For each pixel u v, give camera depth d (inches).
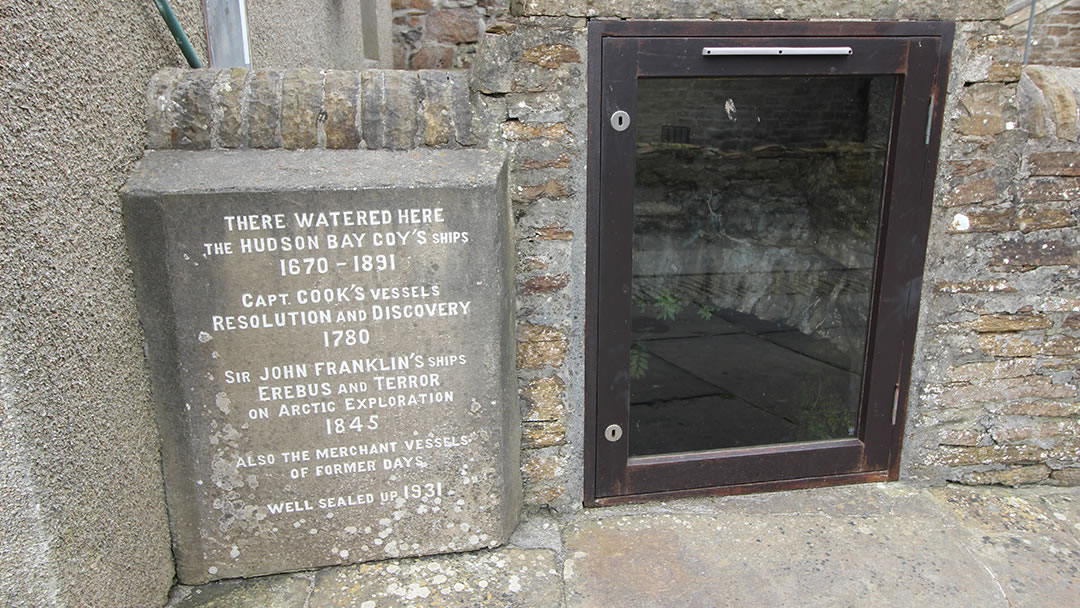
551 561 86.2
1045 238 91.8
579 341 89.8
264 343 77.0
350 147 79.5
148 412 76.6
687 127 85.4
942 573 83.7
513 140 82.4
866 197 92.0
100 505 66.7
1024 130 88.2
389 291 77.4
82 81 64.3
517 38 79.8
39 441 58.1
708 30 81.5
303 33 158.6
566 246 86.4
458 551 87.7
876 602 79.4
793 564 85.0
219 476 80.4
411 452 83.2
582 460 94.2
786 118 87.2
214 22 103.5
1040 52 223.9
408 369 80.3
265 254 74.4
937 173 89.2
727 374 96.0
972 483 100.9
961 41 85.3
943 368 95.9
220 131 78.0
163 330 75.3
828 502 96.5
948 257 92.0
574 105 82.3
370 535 85.4
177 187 72.1
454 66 217.8
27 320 56.5
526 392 90.4
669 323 92.8
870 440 98.5
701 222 90.0
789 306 94.3
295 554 84.7
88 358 65.0
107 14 69.3
